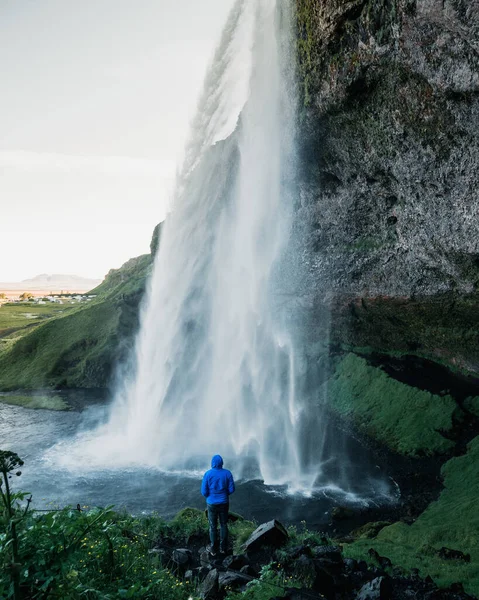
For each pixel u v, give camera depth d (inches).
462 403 932.6
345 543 514.6
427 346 1063.6
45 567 200.2
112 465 900.0
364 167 756.0
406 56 542.9
